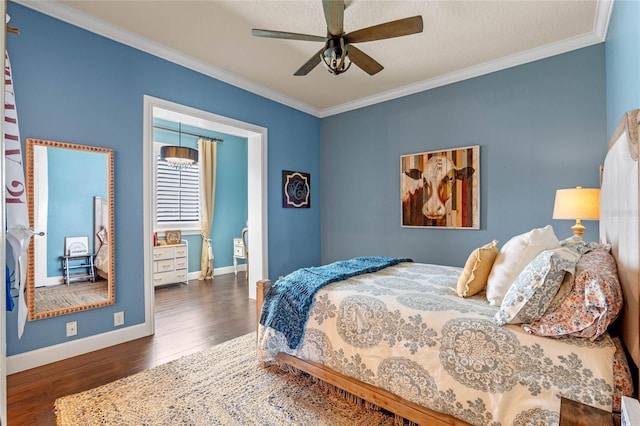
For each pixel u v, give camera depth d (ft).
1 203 2.59
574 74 9.82
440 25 8.98
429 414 5.04
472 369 4.64
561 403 3.56
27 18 7.72
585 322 4.09
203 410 6.07
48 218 8.09
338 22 6.68
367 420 5.80
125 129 9.46
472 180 11.80
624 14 6.53
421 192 13.12
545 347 4.25
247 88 13.06
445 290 6.64
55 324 8.16
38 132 7.89
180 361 8.07
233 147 20.57
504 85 11.14
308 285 7.07
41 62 7.93
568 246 5.74
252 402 6.33
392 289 6.70
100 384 7.00
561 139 10.05
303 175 15.83
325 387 6.81
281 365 7.63
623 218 4.25
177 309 12.46
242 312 12.08
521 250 5.61
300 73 8.95
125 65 9.48
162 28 9.16
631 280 3.80
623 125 4.10
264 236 14.02
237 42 9.93
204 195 18.56
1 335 2.62
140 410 6.07
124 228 9.43
